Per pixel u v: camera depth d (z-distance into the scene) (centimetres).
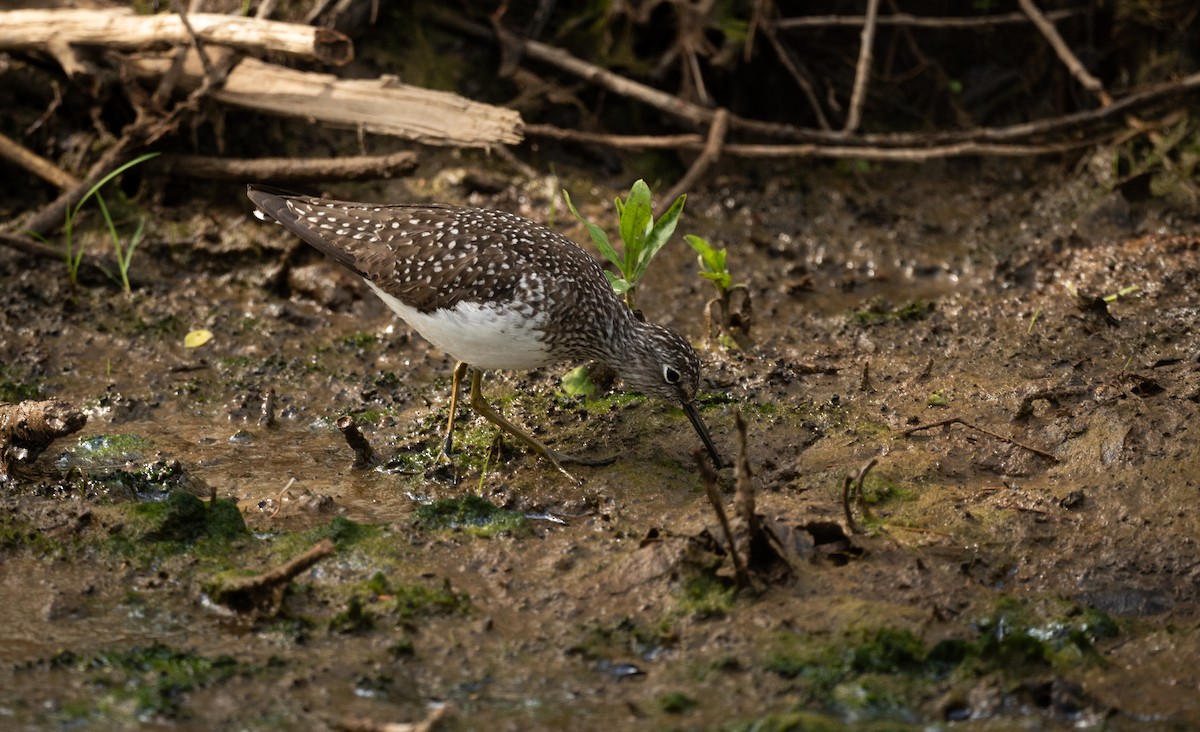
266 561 970
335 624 889
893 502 1045
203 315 1411
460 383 1195
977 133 1672
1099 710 802
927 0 1823
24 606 916
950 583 926
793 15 1819
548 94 1705
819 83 1820
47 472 1120
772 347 1355
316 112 1427
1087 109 1817
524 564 972
